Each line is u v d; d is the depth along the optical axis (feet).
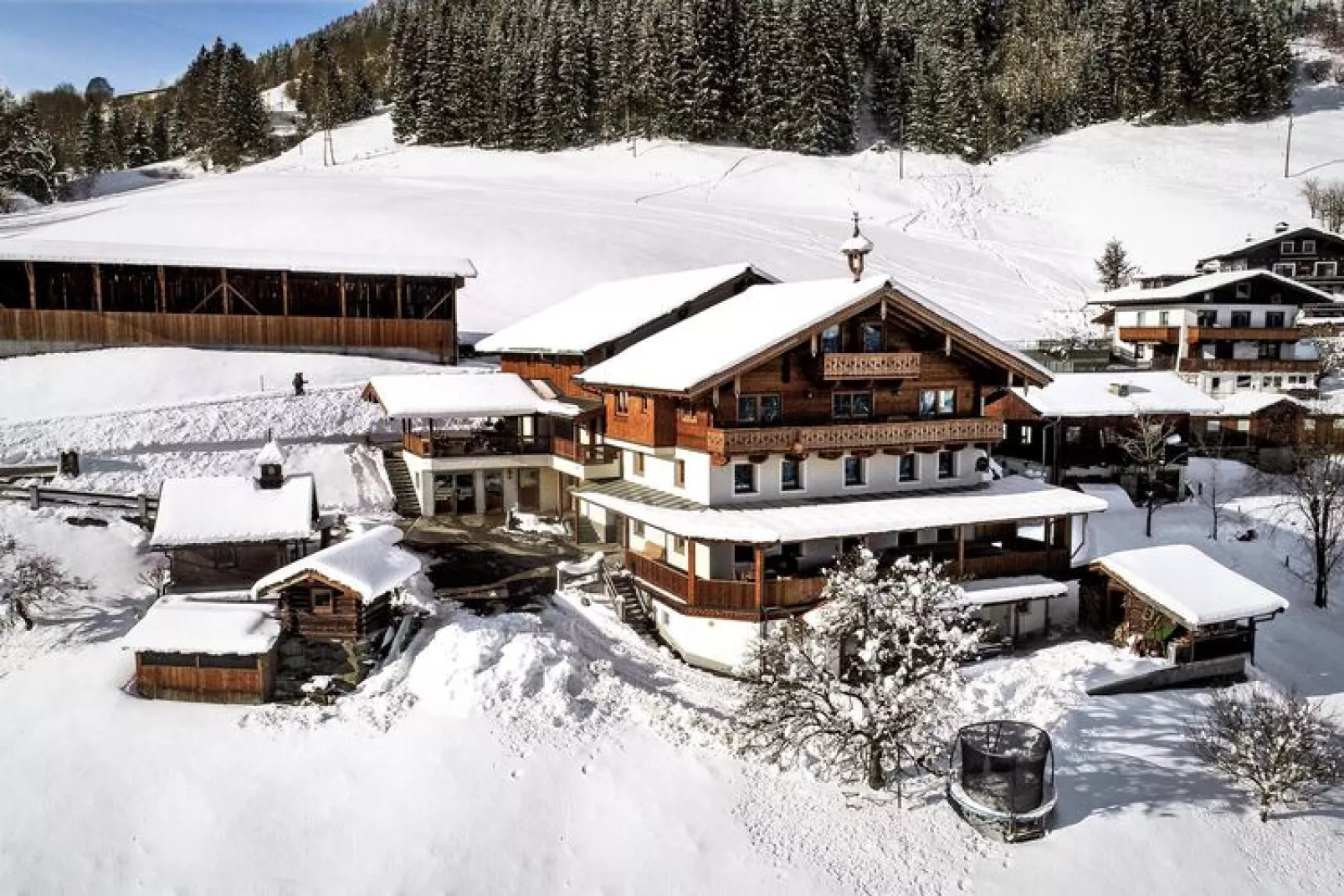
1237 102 476.95
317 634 96.17
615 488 124.88
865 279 115.24
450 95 470.80
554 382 152.05
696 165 426.51
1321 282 273.13
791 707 83.05
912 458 121.80
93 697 92.48
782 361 112.37
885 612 83.71
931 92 463.42
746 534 99.96
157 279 178.81
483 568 122.83
